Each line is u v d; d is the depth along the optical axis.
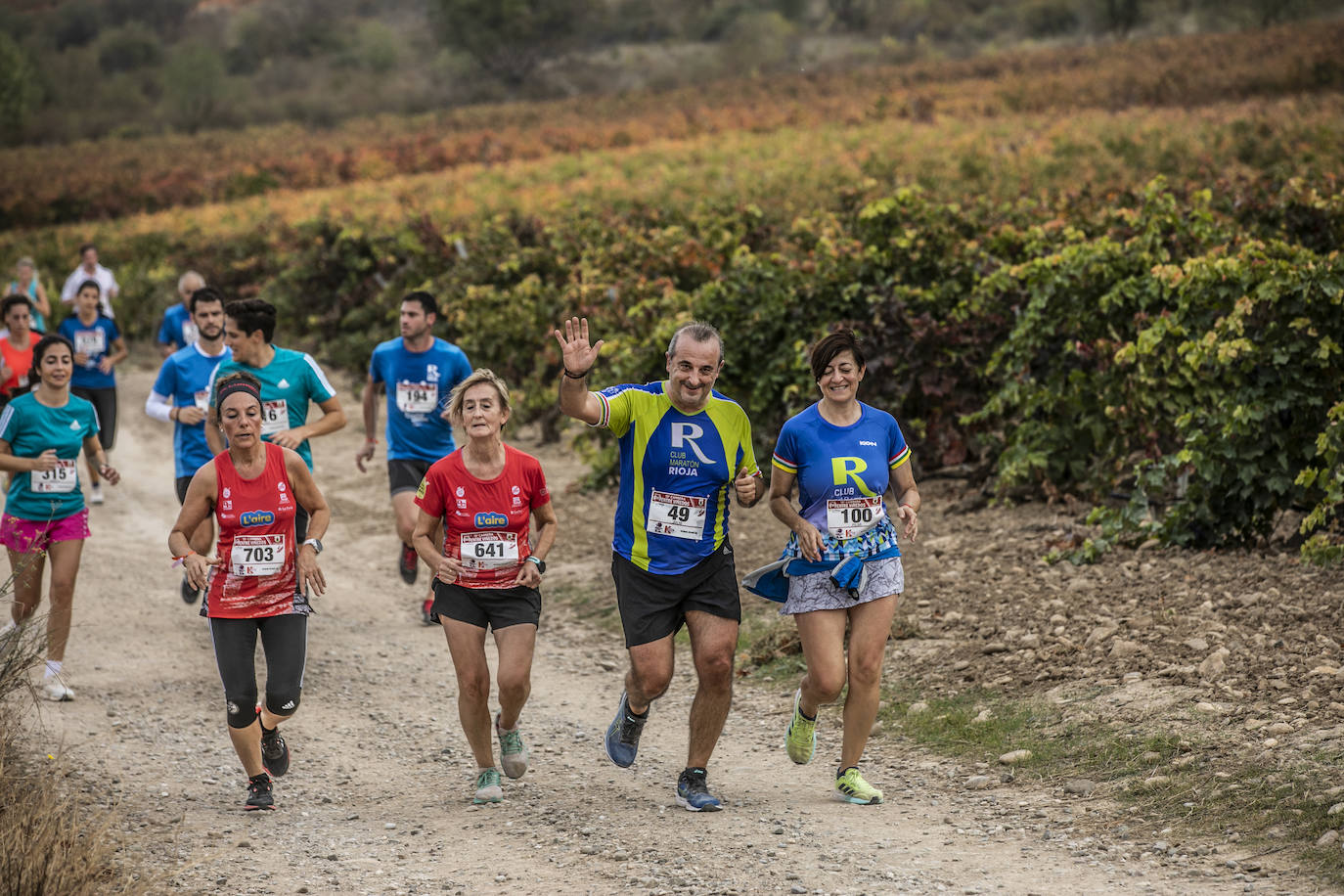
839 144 80.06
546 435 30.94
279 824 11.59
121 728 14.49
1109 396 18.91
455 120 163.88
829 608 11.05
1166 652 13.48
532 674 16.53
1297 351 15.96
